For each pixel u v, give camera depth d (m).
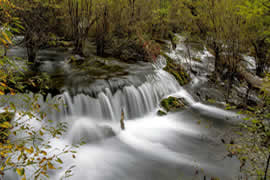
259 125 3.63
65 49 10.05
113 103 7.09
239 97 8.98
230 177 4.26
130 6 11.20
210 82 10.41
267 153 4.06
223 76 10.59
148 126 6.92
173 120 7.34
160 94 8.66
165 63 11.01
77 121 6.07
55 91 6.22
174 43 13.55
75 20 9.73
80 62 9.18
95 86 7.01
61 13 9.66
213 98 9.17
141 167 4.85
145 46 10.83
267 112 3.53
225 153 5.10
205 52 13.84
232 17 9.20
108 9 10.08
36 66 7.91
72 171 4.49
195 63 12.04
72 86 6.75
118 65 9.50
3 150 2.13
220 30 9.95
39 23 8.20
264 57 10.54
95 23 10.33
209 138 6.05
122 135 6.22
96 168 4.73
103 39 10.41
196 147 5.68
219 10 9.70
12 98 4.82
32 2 7.38
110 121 6.85
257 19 6.90
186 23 12.77
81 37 9.80
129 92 7.59
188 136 6.28
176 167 4.83
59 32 10.67
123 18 11.45
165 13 13.47
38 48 8.56
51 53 9.42
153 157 5.25
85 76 7.70
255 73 10.91
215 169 4.62
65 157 4.84
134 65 9.85
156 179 4.49
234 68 10.09
